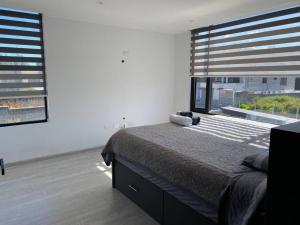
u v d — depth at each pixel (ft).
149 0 9.13
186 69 15.35
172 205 6.49
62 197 8.47
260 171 5.15
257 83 11.82
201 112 14.75
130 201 8.28
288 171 2.88
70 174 10.38
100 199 8.38
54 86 12.02
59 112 12.35
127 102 14.66
